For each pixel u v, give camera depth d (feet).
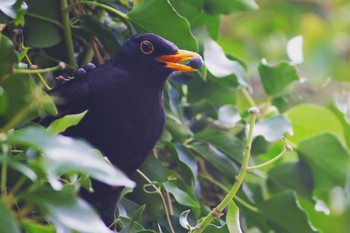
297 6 60.64
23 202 24.98
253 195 39.81
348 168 38.22
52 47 35.06
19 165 21.81
